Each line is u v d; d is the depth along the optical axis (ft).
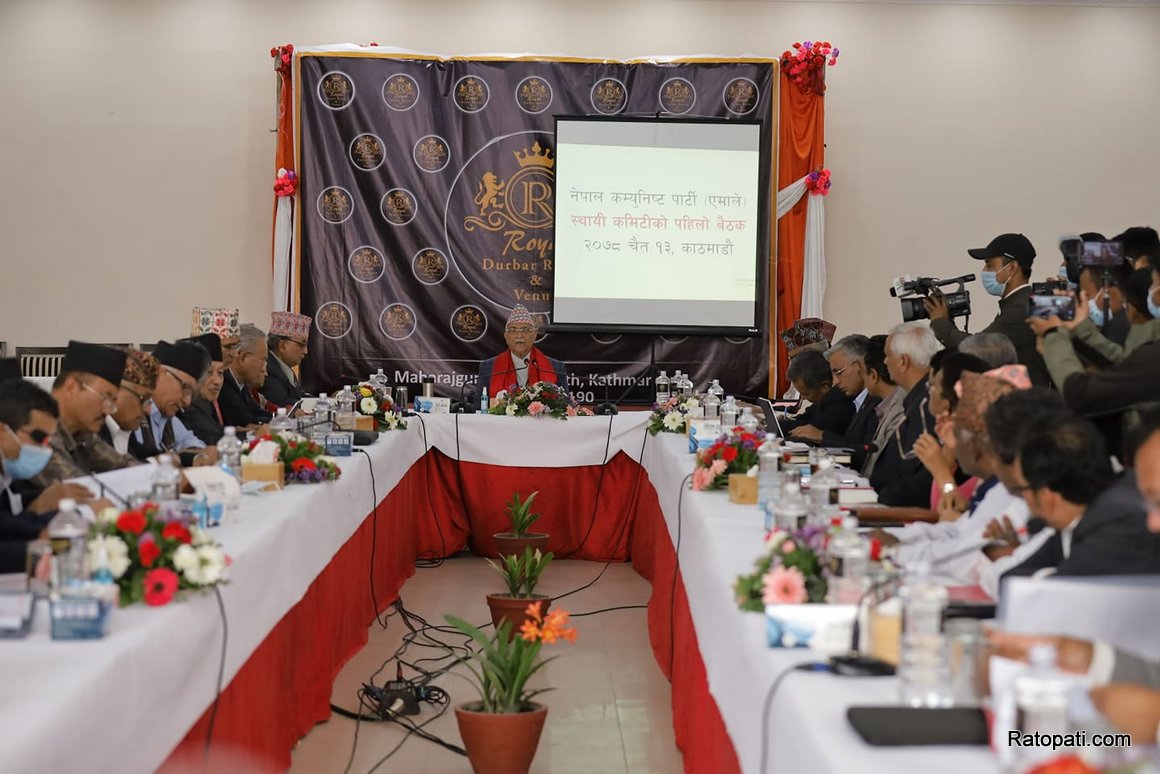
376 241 27.25
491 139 27.37
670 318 27.48
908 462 12.85
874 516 10.72
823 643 6.55
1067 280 13.78
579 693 14.11
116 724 6.19
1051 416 6.98
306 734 12.24
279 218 27.14
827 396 19.47
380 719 12.88
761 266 27.43
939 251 29.30
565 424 21.65
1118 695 4.86
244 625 8.79
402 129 27.20
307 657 12.19
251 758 9.35
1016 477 7.14
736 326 27.55
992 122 29.27
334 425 16.90
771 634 6.60
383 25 28.73
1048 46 29.27
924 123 29.19
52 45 28.63
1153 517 5.67
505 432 21.66
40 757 5.24
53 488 9.16
